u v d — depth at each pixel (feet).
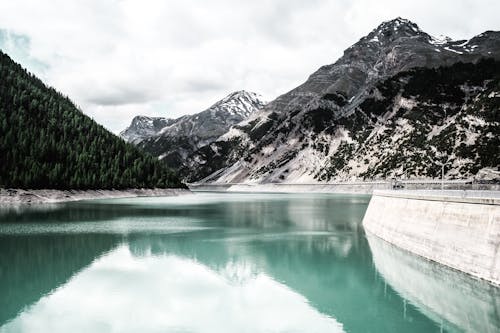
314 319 108.47
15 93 631.97
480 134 572.51
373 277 146.20
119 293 128.06
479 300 116.16
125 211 369.71
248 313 112.37
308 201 551.59
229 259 174.40
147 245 203.62
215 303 120.16
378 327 102.63
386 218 211.41
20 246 197.36
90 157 570.46
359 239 219.61
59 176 489.67
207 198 643.86
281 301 122.72
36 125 581.53
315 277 147.23
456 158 568.82
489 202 123.24
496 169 509.76
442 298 118.42
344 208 422.00
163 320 107.55
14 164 460.96
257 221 304.09
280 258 176.24
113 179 575.38
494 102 596.29
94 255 179.63
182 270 156.35
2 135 512.63
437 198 153.69
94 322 105.70
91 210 372.17
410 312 112.88
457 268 135.23
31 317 108.27
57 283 137.39
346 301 122.11
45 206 408.46
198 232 247.09
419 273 139.54
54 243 205.98
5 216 314.35
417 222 169.37
